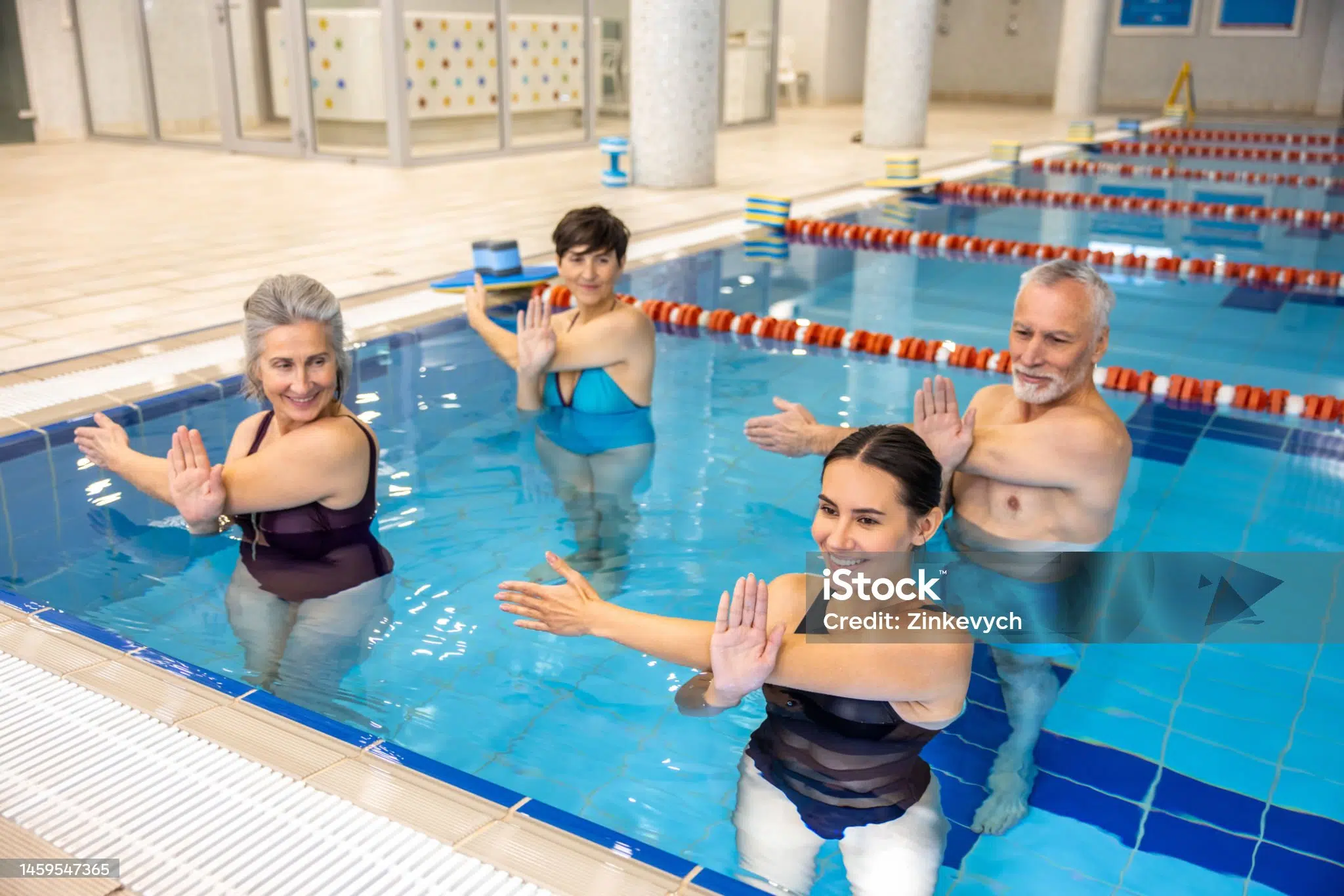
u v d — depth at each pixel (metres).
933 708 1.81
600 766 1.77
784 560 2.55
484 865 1.42
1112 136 13.95
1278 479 3.18
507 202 7.88
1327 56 17.23
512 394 3.75
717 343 4.53
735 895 1.38
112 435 2.60
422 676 2.04
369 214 7.31
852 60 18.47
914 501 1.69
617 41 11.80
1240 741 1.87
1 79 11.05
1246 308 5.36
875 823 1.63
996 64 19.53
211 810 1.53
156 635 2.17
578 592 1.94
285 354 2.30
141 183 8.78
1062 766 1.79
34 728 1.73
